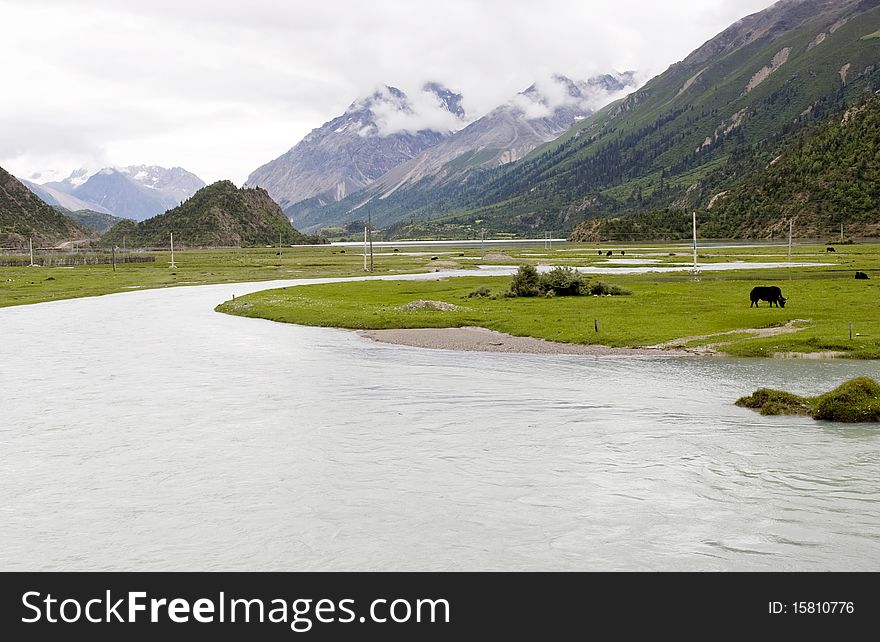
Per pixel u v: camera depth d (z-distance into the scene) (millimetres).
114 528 21484
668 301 73312
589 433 29969
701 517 21609
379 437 29750
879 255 157000
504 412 33562
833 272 110000
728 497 22969
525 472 25406
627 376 41375
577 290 83812
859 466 25562
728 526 21016
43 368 45875
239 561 19719
